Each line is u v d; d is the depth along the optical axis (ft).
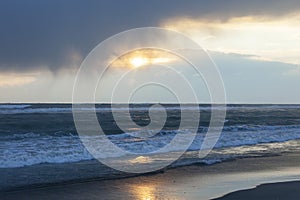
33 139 73.51
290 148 76.23
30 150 60.54
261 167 54.49
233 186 42.50
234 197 37.88
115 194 38.34
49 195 37.73
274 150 72.64
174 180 44.98
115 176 46.37
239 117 152.76
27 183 42.01
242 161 59.31
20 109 156.87
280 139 90.68
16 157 55.21
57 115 131.34
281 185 43.34
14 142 68.59
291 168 54.19
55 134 82.94
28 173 46.83
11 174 46.03
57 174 46.62
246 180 45.73
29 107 175.83
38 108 162.81
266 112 198.80
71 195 37.83
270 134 98.22
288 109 247.09
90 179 44.55
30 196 37.27
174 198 36.99
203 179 45.83
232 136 90.27
